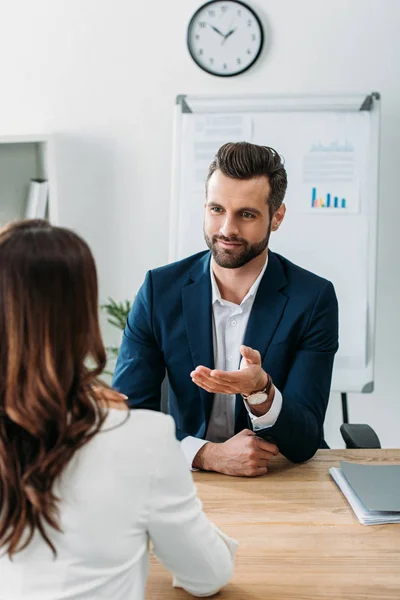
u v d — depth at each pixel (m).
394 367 3.32
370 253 2.95
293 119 2.96
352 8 3.12
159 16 3.18
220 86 3.20
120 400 0.97
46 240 0.86
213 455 1.64
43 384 0.85
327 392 1.81
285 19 3.13
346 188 2.94
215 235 1.72
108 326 3.38
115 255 3.35
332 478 1.61
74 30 3.22
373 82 3.16
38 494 0.85
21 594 0.88
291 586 1.18
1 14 3.23
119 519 0.90
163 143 3.26
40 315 0.84
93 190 3.31
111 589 0.91
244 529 1.36
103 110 3.26
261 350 1.80
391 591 1.16
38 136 3.09
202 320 1.83
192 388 1.84
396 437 3.36
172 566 1.05
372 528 1.37
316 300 1.81
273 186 1.71
